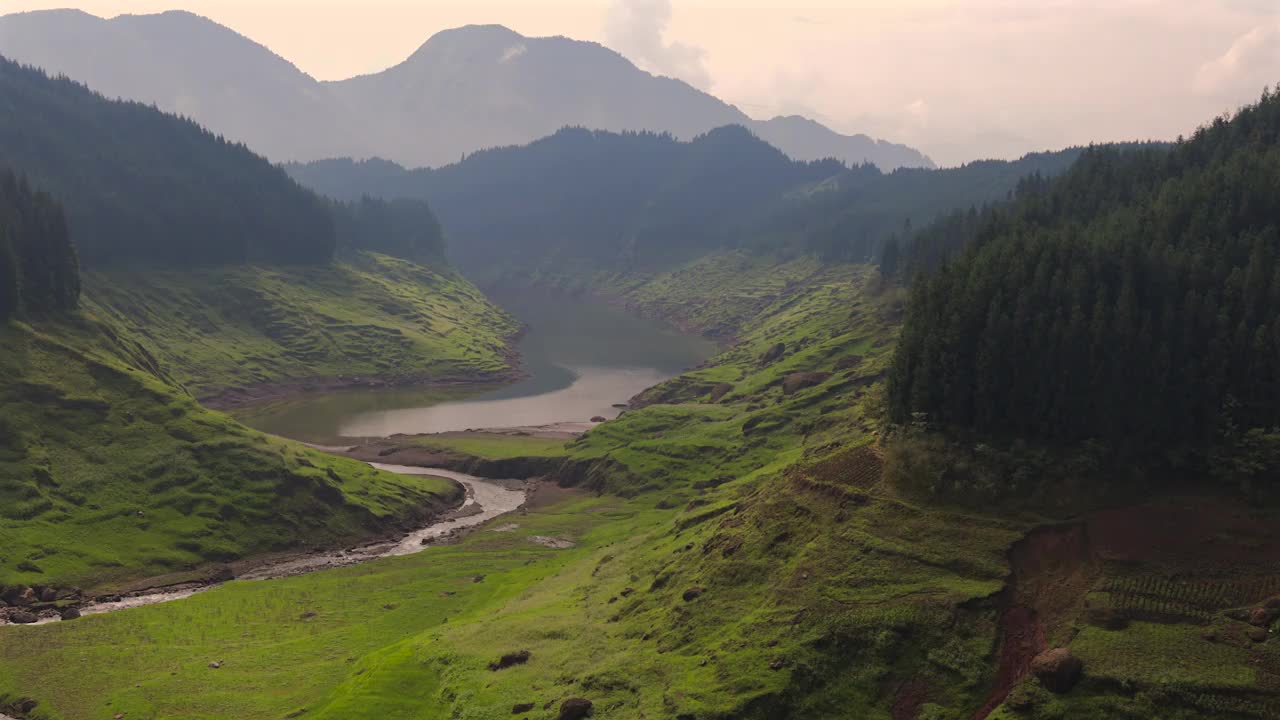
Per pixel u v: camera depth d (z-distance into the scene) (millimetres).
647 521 131500
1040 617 59750
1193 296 73188
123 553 119438
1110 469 70188
